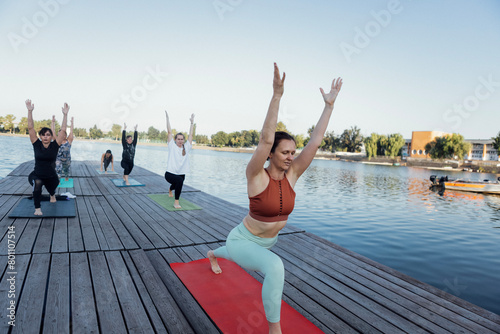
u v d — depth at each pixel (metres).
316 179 25.89
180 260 4.13
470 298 5.04
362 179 26.98
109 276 3.31
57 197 7.43
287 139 2.19
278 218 2.32
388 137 64.81
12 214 5.68
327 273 3.95
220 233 5.46
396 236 8.67
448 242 8.25
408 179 28.16
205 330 2.55
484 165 44.50
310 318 2.88
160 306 2.79
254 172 2.13
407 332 2.71
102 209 6.83
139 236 5.07
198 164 36.53
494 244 8.16
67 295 2.85
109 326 2.42
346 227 9.52
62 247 4.15
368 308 3.10
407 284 3.69
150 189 10.11
